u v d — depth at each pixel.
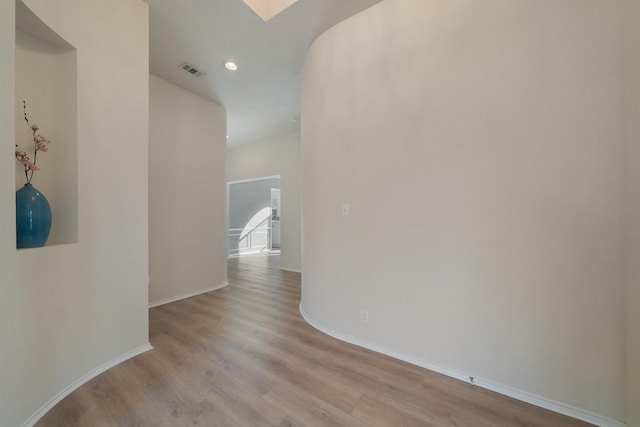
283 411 1.55
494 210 1.74
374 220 2.25
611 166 1.43
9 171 1.35
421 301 2.02
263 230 9.15
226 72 3.34
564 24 1.53
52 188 1.82
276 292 4.07
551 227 1.58
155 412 1.54
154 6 2.27
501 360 1.73
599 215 1.46
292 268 5.83
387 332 2.19
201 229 4.04
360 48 2.33
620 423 1.42
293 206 5.84
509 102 1.69
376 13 2.24
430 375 1.91
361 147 2.33
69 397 1.66
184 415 1.51
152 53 2.94
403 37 2.10
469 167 1.83
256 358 2.14
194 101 3.92
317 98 2.69
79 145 1.81
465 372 1.85
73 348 1.74
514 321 1.69
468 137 1.83
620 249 1.42
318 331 2.65
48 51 1.79
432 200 1.97
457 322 1.88
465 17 1.83
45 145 1.76
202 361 2.09
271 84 3.65
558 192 1.56
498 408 1.58
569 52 1.52
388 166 2.17
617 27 1.41
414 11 2.05
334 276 2.53
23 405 1.42
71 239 1.81
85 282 1.83
